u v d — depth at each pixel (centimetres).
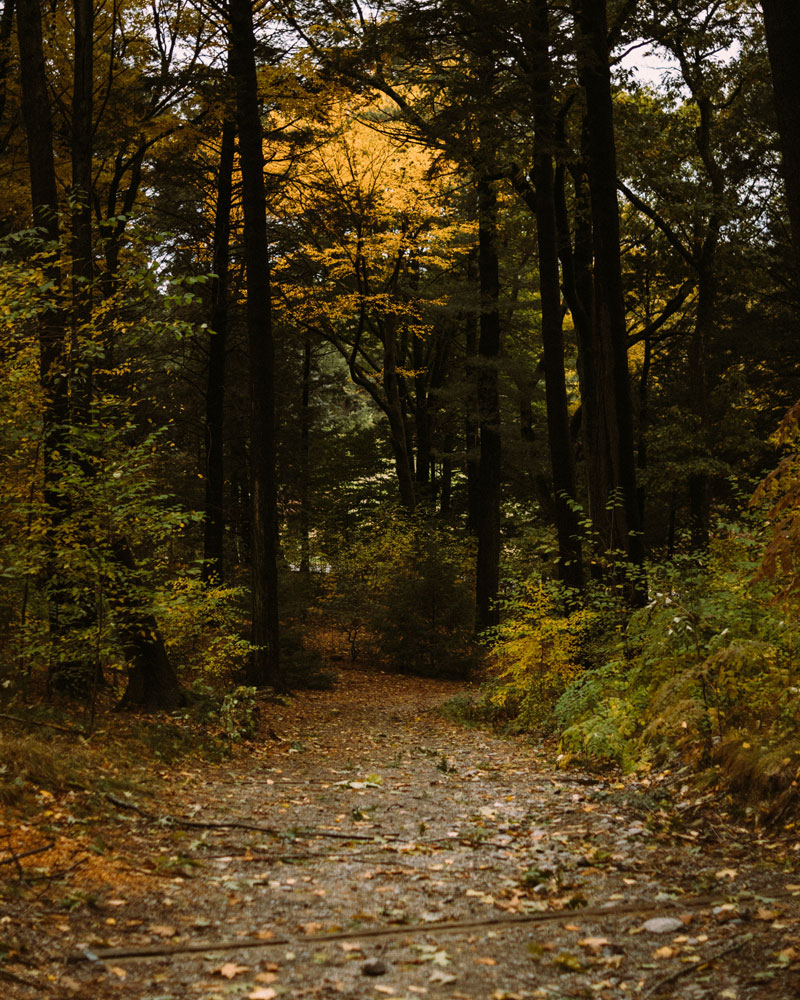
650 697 786
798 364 2747
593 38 1137
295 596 1845
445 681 2022
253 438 1466
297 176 1967
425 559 2159
